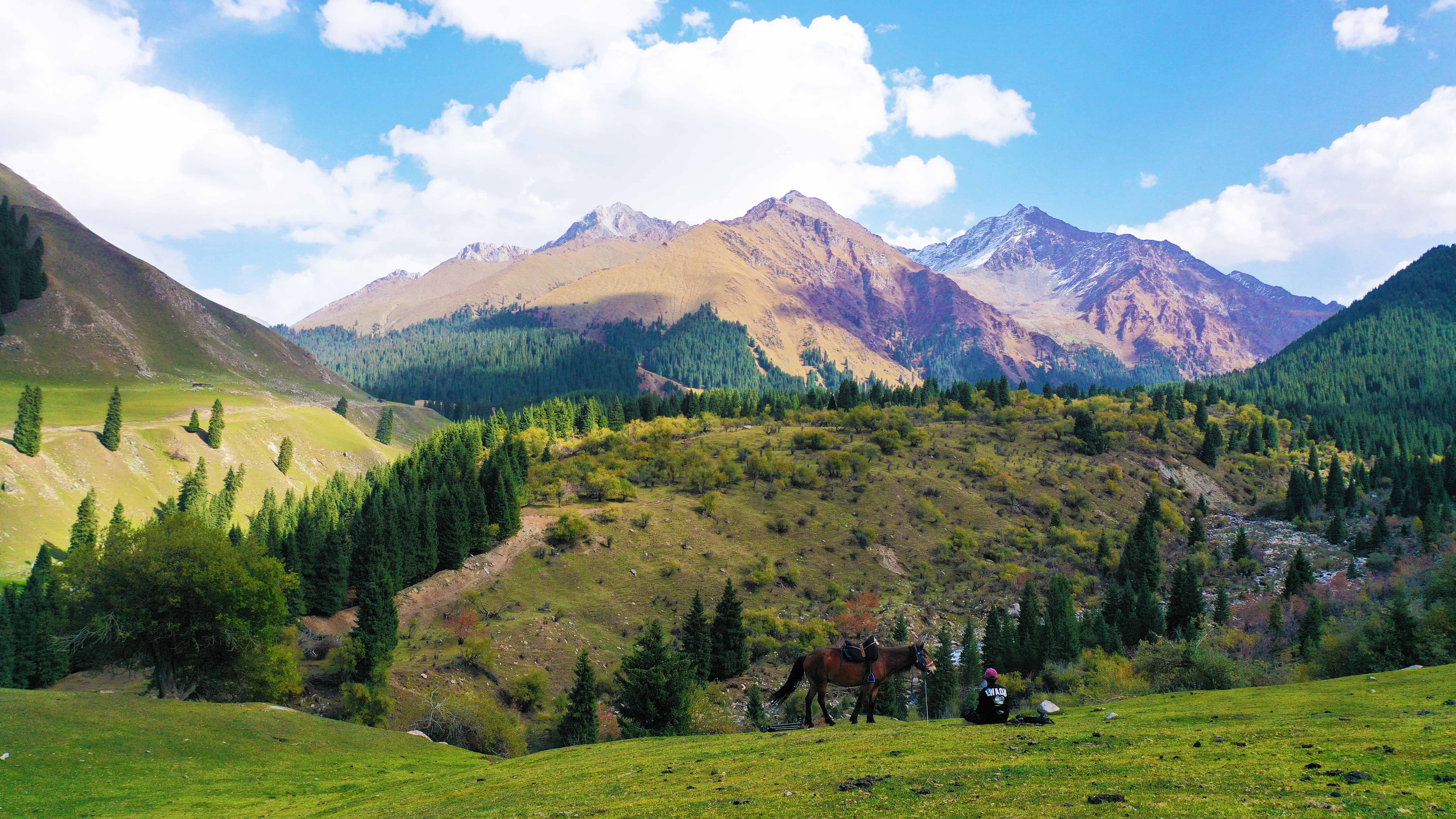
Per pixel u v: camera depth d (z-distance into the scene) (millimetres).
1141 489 199000
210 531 61625
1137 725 24469
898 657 28594
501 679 95250
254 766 36750
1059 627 95062
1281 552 160500
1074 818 13031
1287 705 28328
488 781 28000
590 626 114000
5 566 147000
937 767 18656
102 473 193750
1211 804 13203
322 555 113750
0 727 34469
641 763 26328
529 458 182375
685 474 174000
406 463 190125
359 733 47406
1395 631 55656
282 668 70625
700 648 95125
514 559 131250
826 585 135875
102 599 56750
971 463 199375
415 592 119438
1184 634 95438
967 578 146125
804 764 21203
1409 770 14531
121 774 32656
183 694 62688
